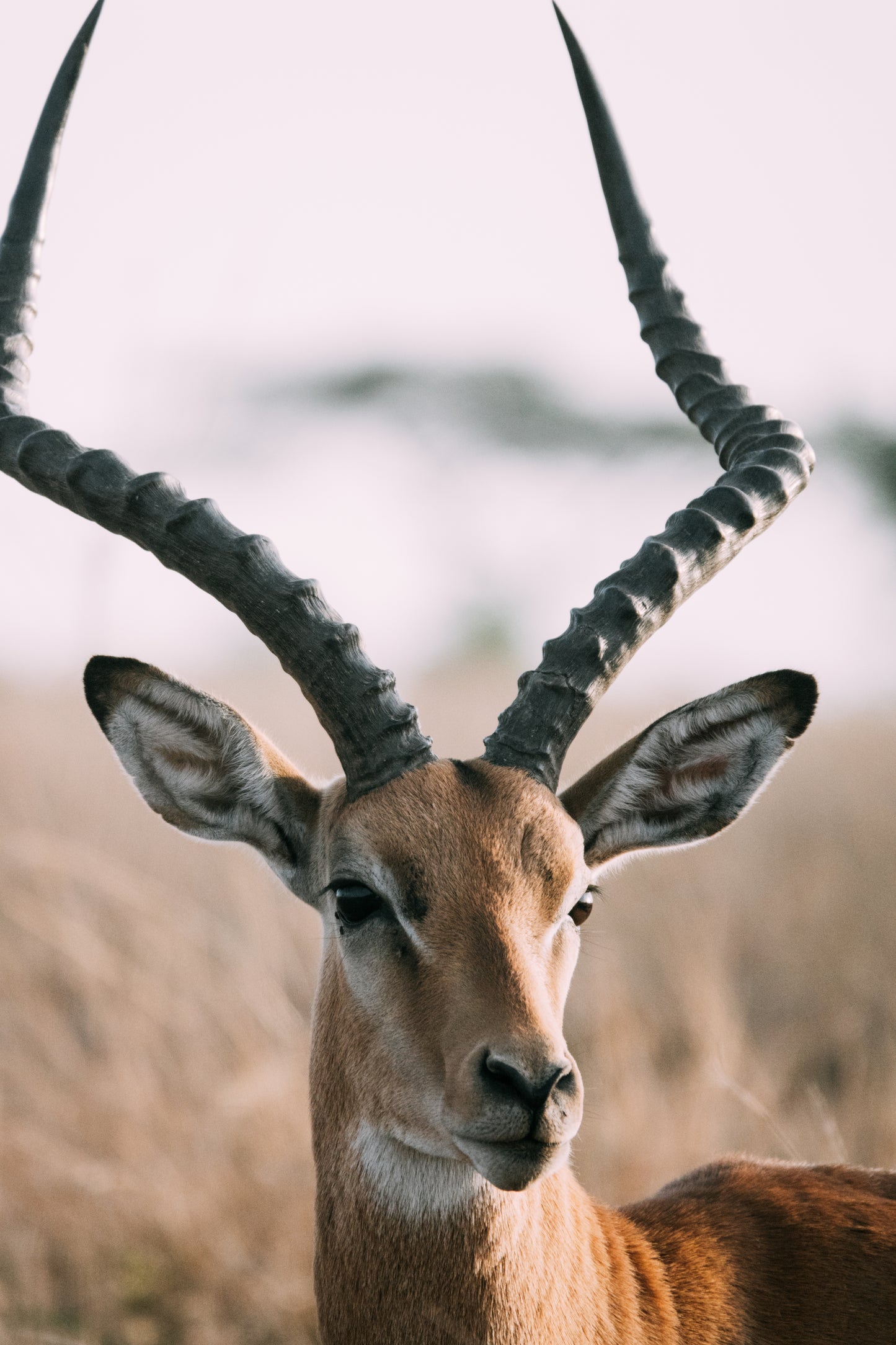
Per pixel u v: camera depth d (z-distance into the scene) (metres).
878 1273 8.79
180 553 8.81
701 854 20.56
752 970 18.66
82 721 25.92
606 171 10.18
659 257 10.13
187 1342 11.95
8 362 9.36
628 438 58.12
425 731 28.05
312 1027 9.02
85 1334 11.93
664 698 32.84
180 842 20.31
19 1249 12.77
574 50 10.09
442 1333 7.88
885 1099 14.54
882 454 50.97
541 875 8.09
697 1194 9.30
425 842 8.04
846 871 20.67
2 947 16.86
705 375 10.04
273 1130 13.84
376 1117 7.99
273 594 8.62
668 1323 8.34
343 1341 8.20
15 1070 15.16
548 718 8.75
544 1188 8.09
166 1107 14.55
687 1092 14.56
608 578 9.21
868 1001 17.50
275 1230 12.92
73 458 8.95
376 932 8.05
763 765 9.38
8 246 9.45
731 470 9.62
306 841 9.09
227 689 32.44
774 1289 8.72
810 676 9.01
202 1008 16.05
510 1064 7.11
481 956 7.64
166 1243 12.84
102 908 17.83
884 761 27.88
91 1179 13.29
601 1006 16.20
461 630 54.09
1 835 18.84
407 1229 7.97
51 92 9.61
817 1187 9.39
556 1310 8.00
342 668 8.53
